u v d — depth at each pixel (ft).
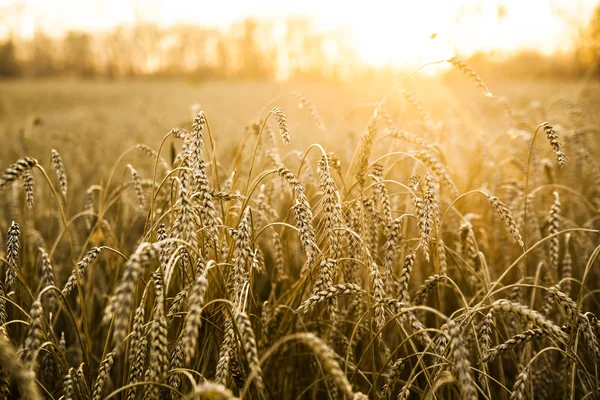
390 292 6.51
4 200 12.68
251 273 6.25
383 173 8.45
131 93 91.66
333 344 7.28
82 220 12.07
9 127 30.22
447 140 12.95
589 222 9.88
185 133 6.38
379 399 5.62
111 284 8.72
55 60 193.26
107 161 17.28
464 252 8.45
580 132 13.44
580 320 5.64
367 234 7.08
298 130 24.75
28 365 4.46
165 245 5.42
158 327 4.66
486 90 7.04
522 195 9.54
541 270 9.57
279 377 7.69
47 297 8.42
